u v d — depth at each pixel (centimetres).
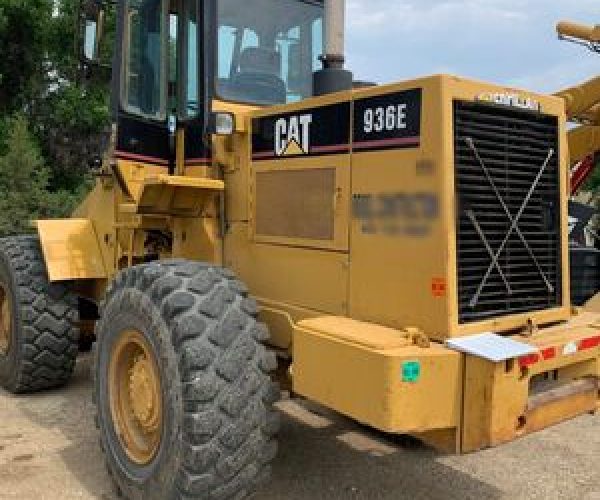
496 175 323
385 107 320
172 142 430
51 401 523
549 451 440
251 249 394
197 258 420
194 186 384
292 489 381
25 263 518
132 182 446
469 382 289
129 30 448
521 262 338
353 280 337
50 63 1653
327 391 304
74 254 504
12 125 1506
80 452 427
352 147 336
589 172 645
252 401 310
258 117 386
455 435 293
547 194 350
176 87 424
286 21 437
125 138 450
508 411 290
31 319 510
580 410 329
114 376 362
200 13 402
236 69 413
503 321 324
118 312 351
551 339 324
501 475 403
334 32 393
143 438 349
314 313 356
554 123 350
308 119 357
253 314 327
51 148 1658
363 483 390
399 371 276
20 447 434
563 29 629
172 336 313
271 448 319
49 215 1372
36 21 1560
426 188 305
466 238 310
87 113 1588
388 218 320
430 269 305
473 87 310
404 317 315
